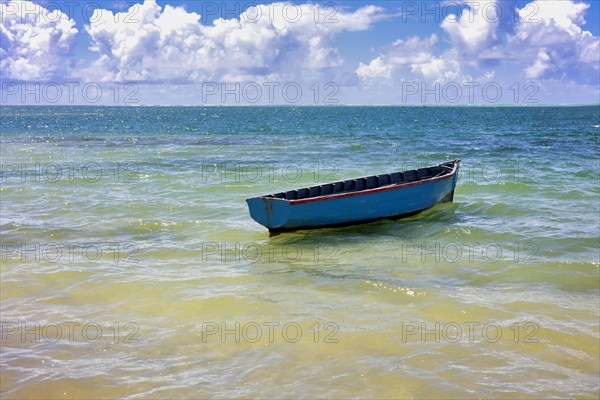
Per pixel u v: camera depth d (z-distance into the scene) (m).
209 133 51.97
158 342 7.70
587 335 7.79
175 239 13.14
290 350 7.41
